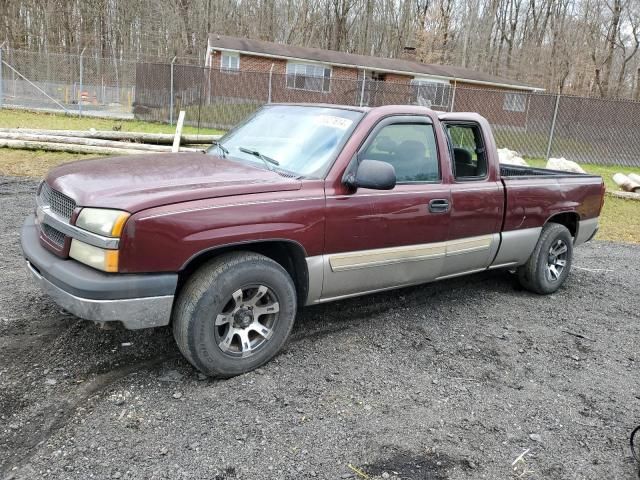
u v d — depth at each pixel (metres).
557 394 3.73
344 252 3.89
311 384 3.53
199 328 3.28
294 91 20.92
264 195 3.48
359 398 3.42
